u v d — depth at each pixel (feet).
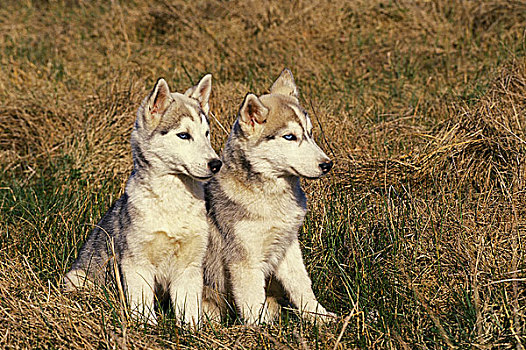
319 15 87.15
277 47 82.53
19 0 115.03
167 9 95.30
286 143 41.60
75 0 109.81
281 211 42.52
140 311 40.16
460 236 42.98
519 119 54.24
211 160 40.45
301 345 35.55
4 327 36.60
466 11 85.25
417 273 42.24
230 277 43.16
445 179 50.65
